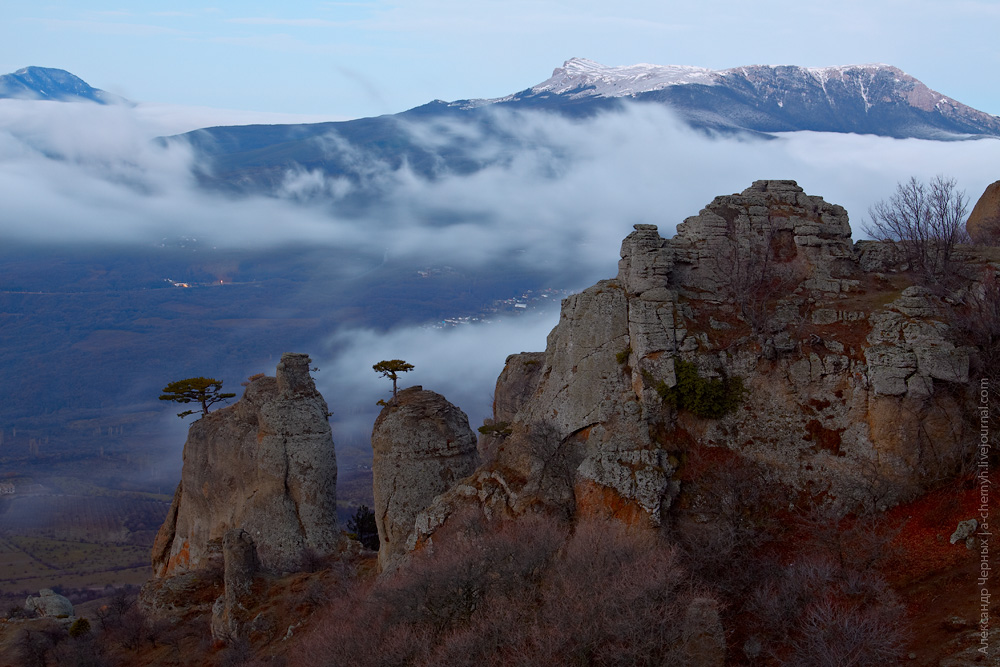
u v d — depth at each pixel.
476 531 50.97
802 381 49.72
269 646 57.91
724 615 42.66
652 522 45.97
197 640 64.19
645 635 39.81
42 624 75.44
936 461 46.41
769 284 53.72
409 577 49.25
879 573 42.41
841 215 56.31
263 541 72.44
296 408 74.50
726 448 49.28
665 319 51.38
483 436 68.50
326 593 60.31
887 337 48.94
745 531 46.06
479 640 43.03
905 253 55.66
